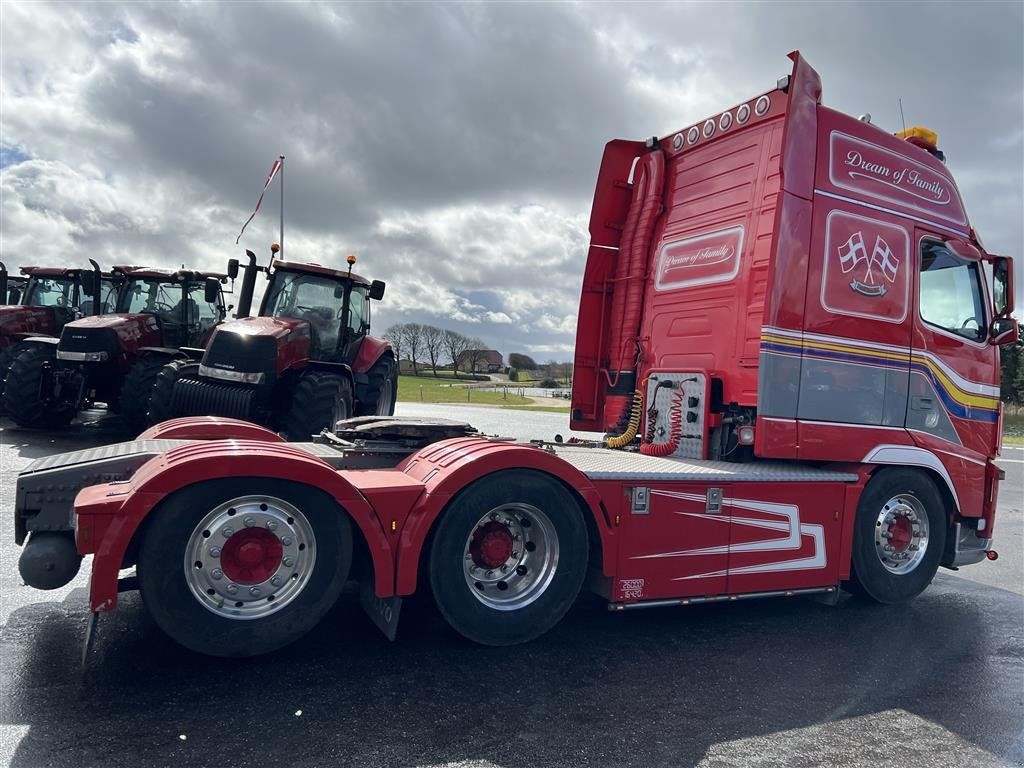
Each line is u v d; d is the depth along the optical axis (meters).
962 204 6.12
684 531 4.53
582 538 4.21
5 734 2.95
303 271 11.08
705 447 5.41
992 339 6.13
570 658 4.07
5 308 13.56
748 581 4.77
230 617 3.47
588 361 6.70
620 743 3.12
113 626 4.16
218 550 3.45
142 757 2.82
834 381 5.23
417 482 3.93
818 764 3.03
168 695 3.36
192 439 5.09
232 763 2.80
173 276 13.55
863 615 5.25
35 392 12.12
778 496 4.89
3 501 7.15
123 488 3.49
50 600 4.57
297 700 3.37
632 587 4.36
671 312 5.98
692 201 5.98
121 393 11.56
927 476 5.65
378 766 2.83
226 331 9.60
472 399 39.56
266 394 9.59
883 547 5.46
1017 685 3.99
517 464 3.99
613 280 6.75
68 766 2.73
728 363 5.32
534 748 3.04
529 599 4.10
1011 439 23.14
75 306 14.88
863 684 3.93
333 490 3.62
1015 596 5.95
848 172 5.37
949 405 5.86
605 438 6.31
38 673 3.53
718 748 3.12
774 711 3.53
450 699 3.46
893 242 5.57
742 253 5.30
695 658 4.19
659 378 5.86
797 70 5.10
